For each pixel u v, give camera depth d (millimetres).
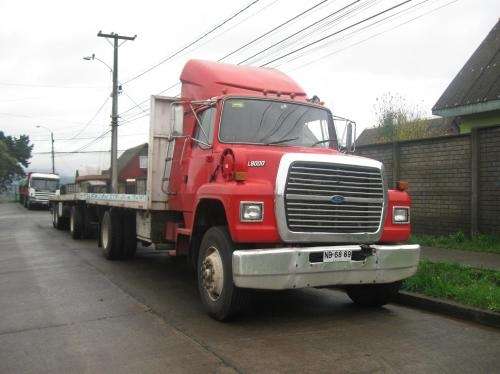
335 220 6227
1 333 6113
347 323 6438
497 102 12945
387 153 13820
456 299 6992
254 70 8688
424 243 11758
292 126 7762
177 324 6391
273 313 6953
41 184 48406
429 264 8867
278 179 6008
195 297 7980
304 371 4754
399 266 6562
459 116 15094
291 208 6016
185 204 8070
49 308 7285
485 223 11391
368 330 6105
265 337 5812
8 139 94250
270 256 5797
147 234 9930
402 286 7707
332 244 6391
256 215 5969
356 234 6336
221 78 8094
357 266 6246
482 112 13750
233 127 7434
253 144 7363
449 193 12234
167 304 7492
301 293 8336
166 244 9359
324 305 7480
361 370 4770
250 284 5789
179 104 7777
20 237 18438
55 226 22219
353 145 8344
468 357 5129
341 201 6262
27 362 5121
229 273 6172
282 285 5898
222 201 6199
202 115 7949
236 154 6297
